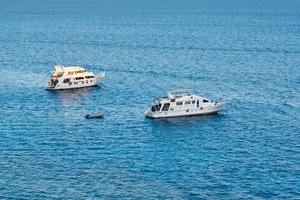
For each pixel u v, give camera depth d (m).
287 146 155.50
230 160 144.62
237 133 168.25
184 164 141.75
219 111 192.62
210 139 162.75
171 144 158.12
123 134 167.75
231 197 122.56
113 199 121.19
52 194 123.38
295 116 185.88
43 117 187.50
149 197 122.25
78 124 178.62
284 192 124.88
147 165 140.88
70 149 153.50
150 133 168.75
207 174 135.00
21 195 122.81
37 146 155.75
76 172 135.88
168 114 184.75
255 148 154.12
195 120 182.50
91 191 125.06
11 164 140.88
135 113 192.12
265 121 180.50
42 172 135.75
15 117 187.25
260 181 130.75
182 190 126.00
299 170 137.12
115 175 134.25
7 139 162.25
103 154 149.38
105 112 194.00
